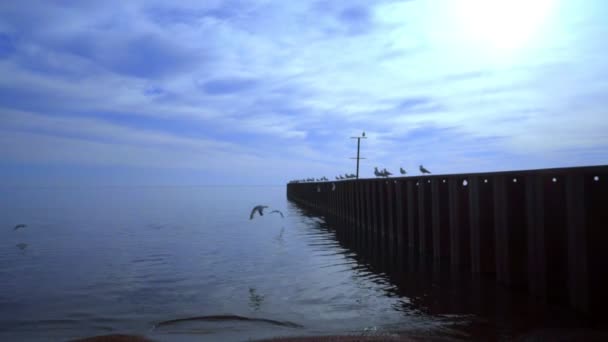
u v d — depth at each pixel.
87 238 22.91
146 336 8.12
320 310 9.76
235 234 24.62
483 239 11.30
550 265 8.73
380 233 21.16
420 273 13.12
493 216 10.97
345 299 10.63
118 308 10.12
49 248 19.44
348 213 29.69
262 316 9.37
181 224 30.80
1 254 17.83
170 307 10.17
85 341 7.70
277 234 24.55
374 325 8.57
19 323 9.08
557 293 8.70
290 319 9.13
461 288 10.96
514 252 9.93
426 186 15.01
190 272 14.01
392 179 18.91
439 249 13.80
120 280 12.95
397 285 11.84
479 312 9.05
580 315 7.90
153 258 16.69
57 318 9.41
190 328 8.63
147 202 65.75
